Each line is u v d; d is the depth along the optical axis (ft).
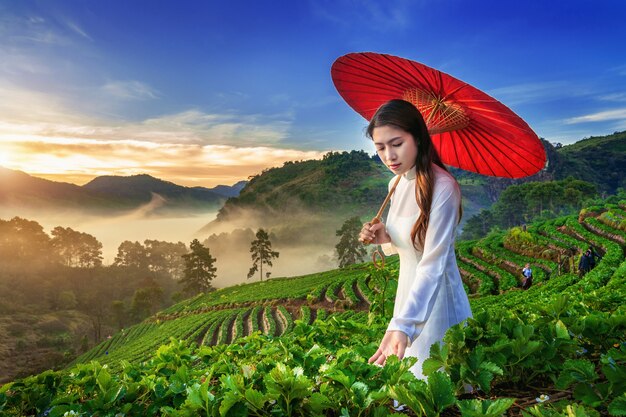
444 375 6.44
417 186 9.43
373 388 7.59
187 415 7.29
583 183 486.38
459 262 145.89
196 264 501.97
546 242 136.05
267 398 7.06
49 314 518.37
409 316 8.52
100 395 9.59
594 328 9.97
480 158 11.20
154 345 174.09
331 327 16.05
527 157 10.39
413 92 10.41
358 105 11.78
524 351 8.41
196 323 192.13
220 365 11.10
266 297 203.72
